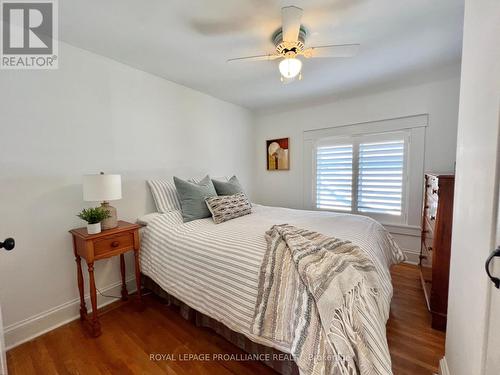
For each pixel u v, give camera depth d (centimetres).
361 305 109
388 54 212
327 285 110
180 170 284
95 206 205
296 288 118
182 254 174
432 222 195
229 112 354
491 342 71
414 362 144
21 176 167
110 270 218
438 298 173
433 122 265
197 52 207
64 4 145
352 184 325
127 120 231
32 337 170
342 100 326
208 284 154
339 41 190
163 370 141
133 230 197
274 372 139
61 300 187
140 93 241
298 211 272
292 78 192
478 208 85
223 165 348
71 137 192
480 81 87
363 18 162
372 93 302
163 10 153
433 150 267
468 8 104
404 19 163
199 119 307
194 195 235
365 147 312
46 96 178
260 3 147
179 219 226
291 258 132
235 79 266
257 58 180
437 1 146
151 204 252
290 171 380
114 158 221
